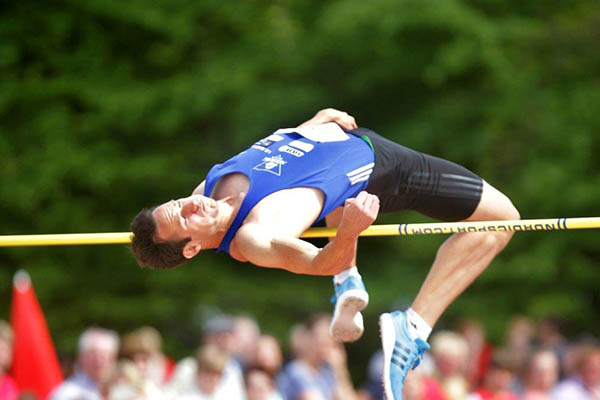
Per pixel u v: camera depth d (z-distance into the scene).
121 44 43.38
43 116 41.88
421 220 41.00
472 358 32.44
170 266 16.09
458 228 15.87
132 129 41.81
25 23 42.50
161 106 41.50
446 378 26.67
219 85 41.03
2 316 40.84
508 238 17.62
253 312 40.78
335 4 40.78
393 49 40.44
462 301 41.41
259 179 15.84
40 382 24.70
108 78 42.44
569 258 41.12
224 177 16.16
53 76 42.53
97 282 41.28
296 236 15.42
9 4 42.66
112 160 41.12
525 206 40.84
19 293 25.08
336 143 16.50
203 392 25.25
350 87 41.41
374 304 40.59
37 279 40.31
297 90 41.16
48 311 40.41
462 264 17.44
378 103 42.31
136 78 42.88
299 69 41.69
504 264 40.84
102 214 41.81
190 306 40.69
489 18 42.00
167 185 41.59
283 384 26.52
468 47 39.94
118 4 42.12
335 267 14.34
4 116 42.06
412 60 40.62
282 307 41.19
